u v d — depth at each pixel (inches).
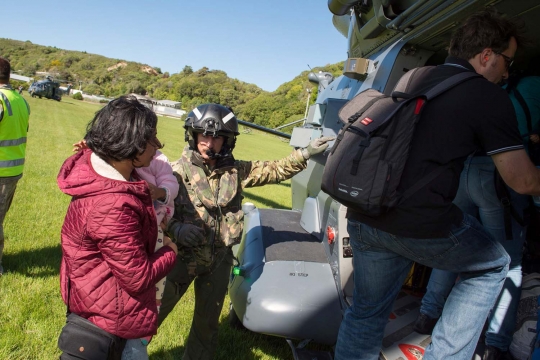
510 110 62.6
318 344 132.0
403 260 75.0
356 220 73.8
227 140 97.3
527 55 104.9
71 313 67.9
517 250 92.9
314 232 125.3
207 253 94.0
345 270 101.1
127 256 62.2
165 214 80.4
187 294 158.1
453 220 65.7
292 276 105.3
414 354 89.7
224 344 127.3
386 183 63.3
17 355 111.1
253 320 99.7
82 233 62.9
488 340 92.9
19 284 147.1
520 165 62.0
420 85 68.5
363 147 65.4
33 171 327.3
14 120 142.2
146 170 81.4
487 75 71.9
